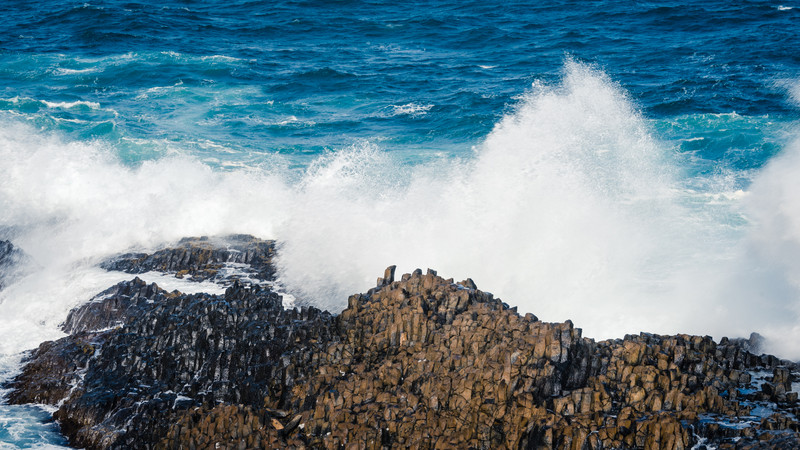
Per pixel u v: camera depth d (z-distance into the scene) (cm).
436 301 7569
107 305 8900
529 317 7194
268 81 18788
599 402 6400
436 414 6512
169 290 9381
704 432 6072
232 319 7938
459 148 14238
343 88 18350
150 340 7944
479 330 7062
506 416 6334
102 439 7125
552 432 6131
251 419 6694
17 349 8662
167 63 19862
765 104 16388
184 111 16425
